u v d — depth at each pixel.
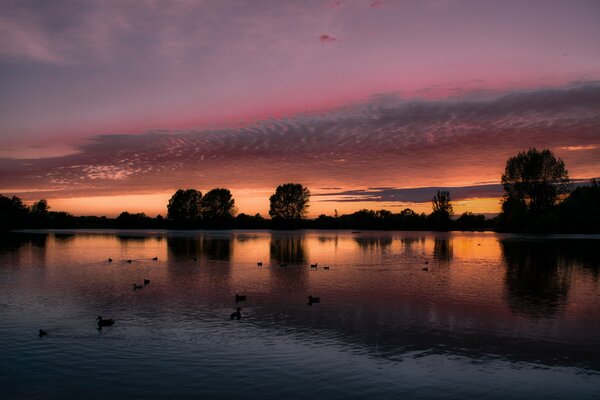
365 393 15.28
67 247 85.06
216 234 157.00
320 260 60.16
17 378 16.69
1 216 189.00
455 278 42.03
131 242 103.31
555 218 117.75
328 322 24.50
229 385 15.92
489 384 16.08
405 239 122.94
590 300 30.86
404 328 23.27
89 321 24.80
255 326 23.58
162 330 22.84
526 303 29.80
